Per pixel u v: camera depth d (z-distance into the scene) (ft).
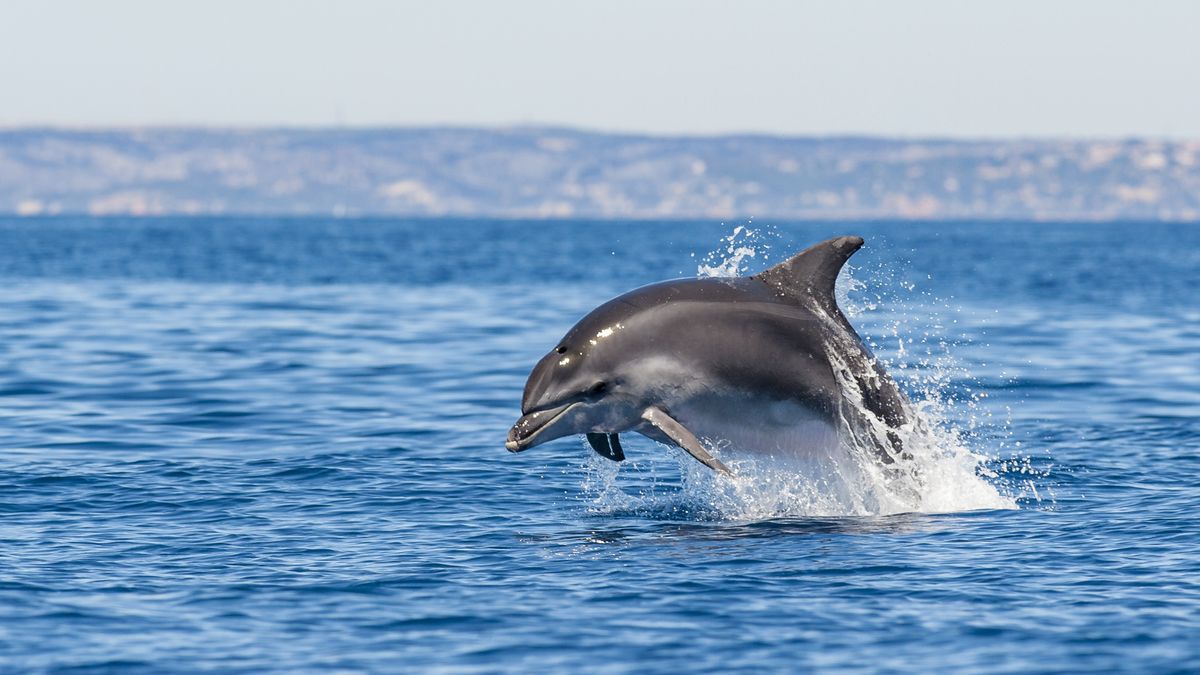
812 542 98.58
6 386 189.47
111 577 88.17
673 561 93.04
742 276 111.45
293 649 73.87
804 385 106.83
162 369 209.56
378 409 171.94
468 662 71.82
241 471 128.47
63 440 147.13
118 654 72.95
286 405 174.60
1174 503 111.24
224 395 183.01
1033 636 74.64
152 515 108.27
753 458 112.98
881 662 70.95
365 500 115.55
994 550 94.84
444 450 141.90
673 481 126.31
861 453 110.22
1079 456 138.00
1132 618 77.41
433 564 92.43
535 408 106.22
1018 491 119.03
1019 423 163.73
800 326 108.06
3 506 110.93
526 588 85.92
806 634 75.72
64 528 102.89
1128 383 199.72
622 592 84.79
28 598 82.69
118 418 163.02
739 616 79.25
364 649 73.82
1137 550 94.02
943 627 76.54
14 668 70.69
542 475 128.57
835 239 110.63
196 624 78.13
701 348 105.29
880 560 92.22
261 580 87.76
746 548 96.84
